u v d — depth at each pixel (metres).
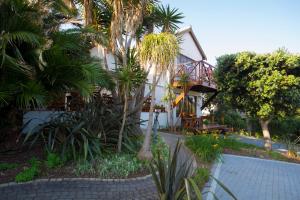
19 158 4.86
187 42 15.96
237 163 7.09
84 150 4.79
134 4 7.19
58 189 3.85
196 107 16.58
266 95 9.12
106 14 8.27
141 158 5.32
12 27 4.20
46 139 5.40
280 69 9.26
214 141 7.88
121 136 5.62
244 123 18.33
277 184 5.41
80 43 5.76
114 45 7.32
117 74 5.81
